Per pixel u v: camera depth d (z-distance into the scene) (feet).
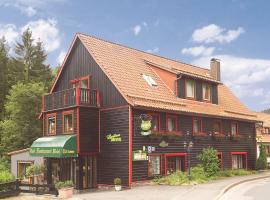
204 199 70.69
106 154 96.07
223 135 120.37
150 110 96.63
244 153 131.44
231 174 114.01
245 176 114.21
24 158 112.47
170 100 105.50
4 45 196.85
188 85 115.55
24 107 147.84
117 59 106.42
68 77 108.78
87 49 102.63
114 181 89.97
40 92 150.30
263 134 174.91
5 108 157.89
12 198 77.25
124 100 93.61
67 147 91.50
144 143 94.84
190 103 112.57
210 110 117.60
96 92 98.37
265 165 137.49
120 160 92.99
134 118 93.15
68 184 78.02
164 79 112.98
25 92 148.15
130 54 114.21
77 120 94.02
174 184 91.61
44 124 105.19
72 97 95.86
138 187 90.12
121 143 93.20
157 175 97.30
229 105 133.28
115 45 112.78
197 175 98.32
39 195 80.18
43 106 105.81
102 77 99.30
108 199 73.00
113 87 96.32
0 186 80.64
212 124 117.91
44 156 95.81
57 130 100.27
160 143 98.73
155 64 114.21
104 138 96.89
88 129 95.61
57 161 101.81
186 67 134.10
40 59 198.70
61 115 99.35
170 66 116.16
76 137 93.50
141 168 93.66
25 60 197.36
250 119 132.46
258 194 78.13
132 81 101.14
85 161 96.27
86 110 95.71
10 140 149.79
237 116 127.44
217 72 138.62
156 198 72.69
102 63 99.86
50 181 101.76
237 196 76.33
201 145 112.27
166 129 101.04
